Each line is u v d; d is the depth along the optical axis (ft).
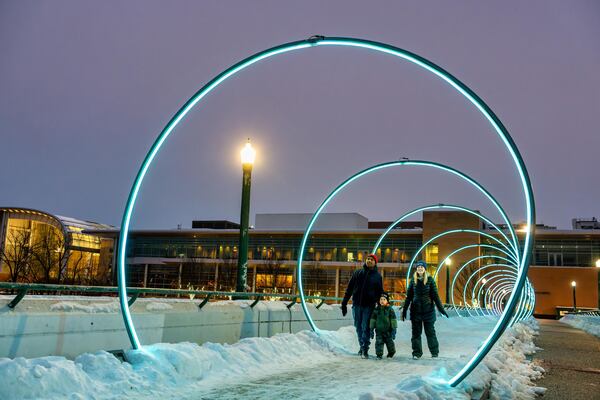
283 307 45.09
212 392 24.89
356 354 40.88
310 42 30.86
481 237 284.20
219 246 300.20
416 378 23.27
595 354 49.96
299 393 25.05
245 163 46.55
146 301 35.14
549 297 273.54
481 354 23.72
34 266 208.03
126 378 23.86
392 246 289.74
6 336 22.25
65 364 22.11
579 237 274.16
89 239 294.25
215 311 35.96
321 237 295.07
